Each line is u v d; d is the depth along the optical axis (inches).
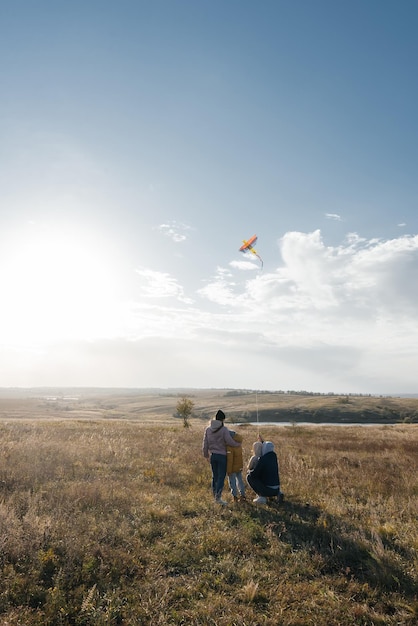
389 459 597.6
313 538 255.3
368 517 305.0
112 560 208.8
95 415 4252.0
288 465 492.4
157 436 789.9
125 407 7721.5
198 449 596.1
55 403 7598.4
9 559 203.6
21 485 326.6
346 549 239.3
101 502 297.6
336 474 459.8
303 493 367.6
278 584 197.3
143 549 226.7
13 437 653.3
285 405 5989.2
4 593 171.3
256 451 345.4
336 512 309.6
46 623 158.2
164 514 281.9
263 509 314.0
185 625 163.2
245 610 173.0
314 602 181.9
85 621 163.0
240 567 212.1
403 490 390.6
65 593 177.9
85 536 231.8
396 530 274.4
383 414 5433.1
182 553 224.1
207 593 186.1
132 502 304.8
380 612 178.2
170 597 180.1
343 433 1135.6
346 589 195.6
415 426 1775.3
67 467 416.8
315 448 709.9
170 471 428.5
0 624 154.5
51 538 225.3
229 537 247.9
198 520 278.4
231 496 345.4
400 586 200.2
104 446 576.4
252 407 5816.9
